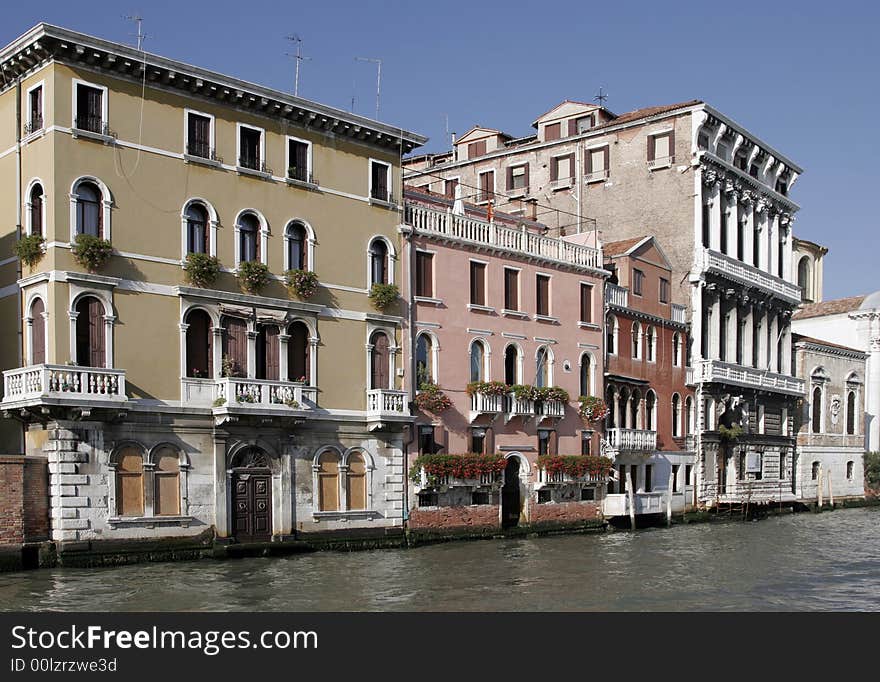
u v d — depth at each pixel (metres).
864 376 60.84
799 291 55.16
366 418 29.92
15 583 20.98
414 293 31.84
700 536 36.19
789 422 53.38
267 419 26.75
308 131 29.20
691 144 45.44
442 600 20.36
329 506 28.86
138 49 25.02
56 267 23.66
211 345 26.44
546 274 36.66
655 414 42.12
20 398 23.19
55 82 23.97
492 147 52.69
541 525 35.53
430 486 31.30
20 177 24.89
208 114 26.84
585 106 49.53
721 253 46.47
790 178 55.41
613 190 47.44
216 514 26.00
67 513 23.27
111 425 24.12
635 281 41.62
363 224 30.48
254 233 27.80
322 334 29.03
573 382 37.41
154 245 25.47
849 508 57.53
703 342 46.22
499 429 34.28
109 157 24.75
